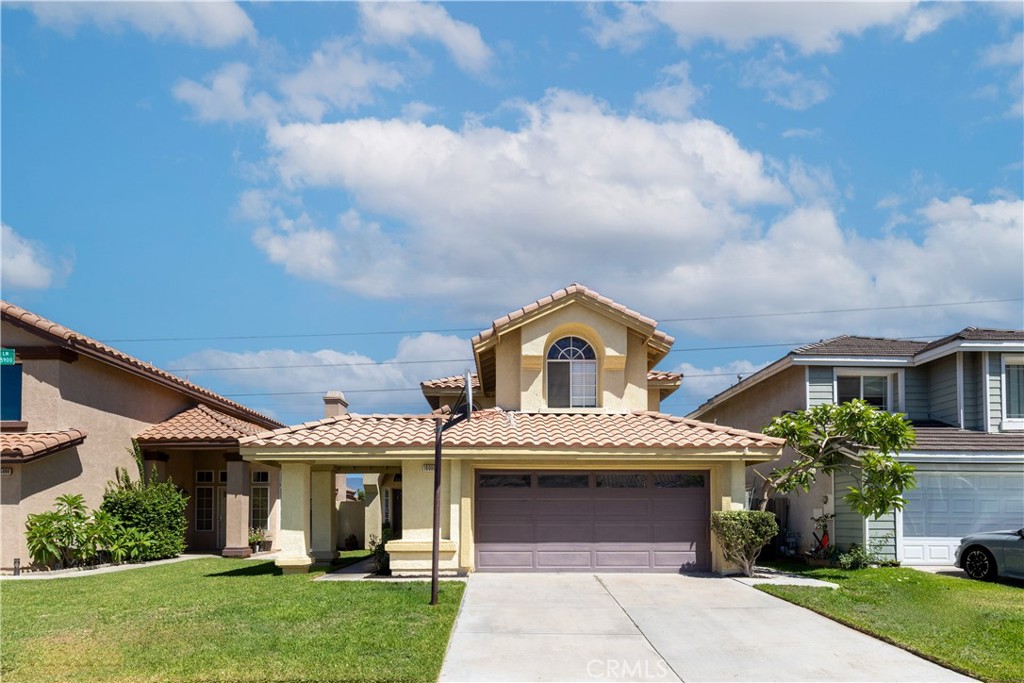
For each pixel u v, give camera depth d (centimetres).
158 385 2661
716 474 1809
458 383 2616
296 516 1864
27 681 1007
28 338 2211
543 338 2027
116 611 1430
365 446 1750
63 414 2208
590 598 1496
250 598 1493
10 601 1583
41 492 2152
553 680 1020
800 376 2400
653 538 1809
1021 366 2305
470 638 1209
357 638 1176
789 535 2405
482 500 1809
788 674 1049
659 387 2519
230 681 997
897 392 2416
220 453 2875
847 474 2139
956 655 1117
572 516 1809
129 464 2489
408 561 1758
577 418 1956
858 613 1362
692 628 1277
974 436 2205
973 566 1791
